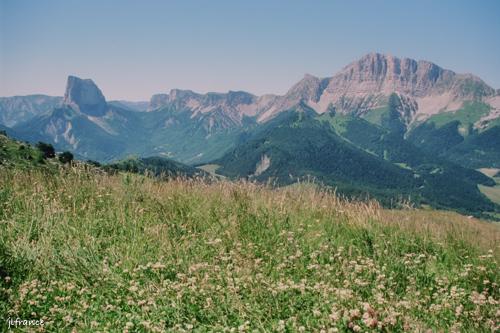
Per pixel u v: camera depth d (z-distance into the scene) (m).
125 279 7.25
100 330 5.89
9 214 9.72
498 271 8.00
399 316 6.06
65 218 9.31
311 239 8.94
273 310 6.29
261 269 7.60
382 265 8.13
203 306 6.45
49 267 7.44
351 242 8.93
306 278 7.41
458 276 7.98
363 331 5.75
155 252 8.23
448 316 6.48
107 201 10.55
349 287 7.08
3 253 7.45
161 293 6.64
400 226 9.91
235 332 5.85
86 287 6.91
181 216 9.93
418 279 7.67
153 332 5.76
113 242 8.76
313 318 6.11
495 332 5.93
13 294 6.55
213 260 7.81
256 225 9.41
